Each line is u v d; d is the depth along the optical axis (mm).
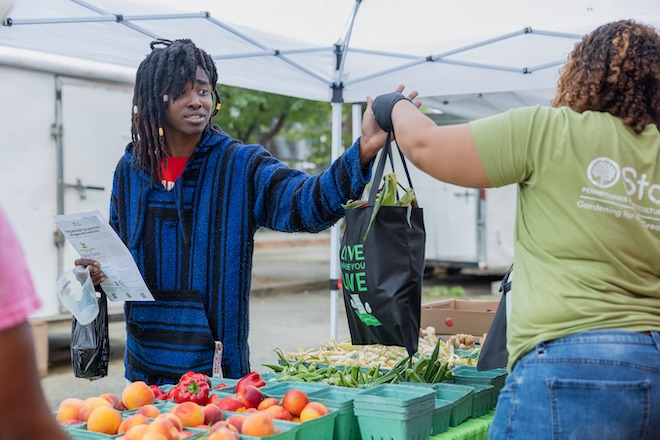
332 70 5141
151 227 3047
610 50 1937
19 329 1029
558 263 1871
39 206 6750
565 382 1754
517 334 1906
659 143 1903
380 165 2457
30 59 6574
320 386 2674
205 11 4184
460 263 12391
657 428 1760
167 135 3027
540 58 4801
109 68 7160
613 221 1844
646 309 1836
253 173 3020
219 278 2992
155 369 3008
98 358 3035
